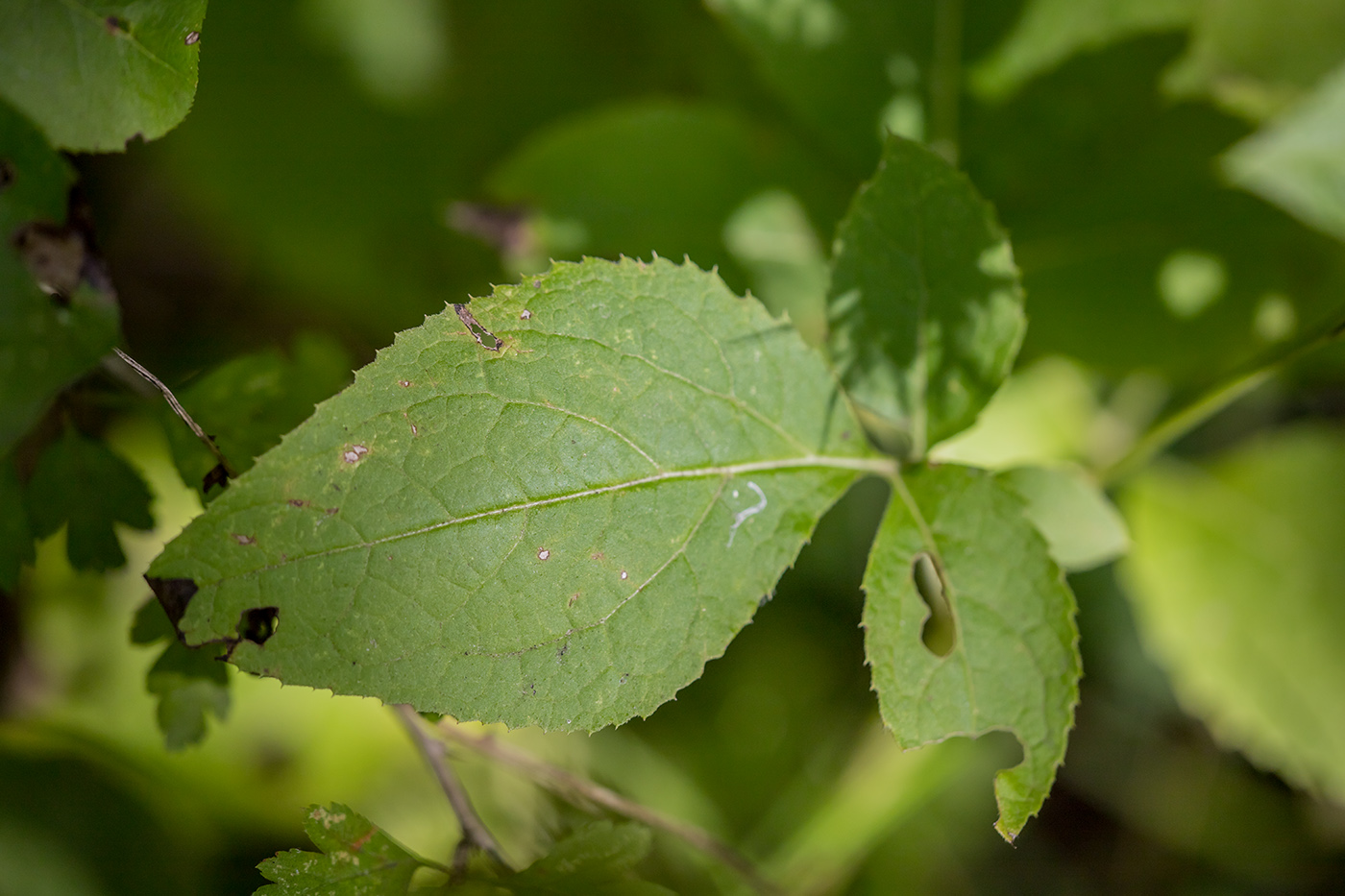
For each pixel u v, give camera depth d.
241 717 0.51
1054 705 0.42
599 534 0.40
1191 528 0.50
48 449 0.42
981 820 0.59
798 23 0.48
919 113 0.48
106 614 0.52
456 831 0.50
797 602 0.60
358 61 0.62
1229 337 0.49
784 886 0.49
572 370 0.40
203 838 0.49
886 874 0.55
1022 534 0.42
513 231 0.49
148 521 0.42
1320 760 0.49
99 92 0.40
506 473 0.40
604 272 0.41
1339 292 0.49
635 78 0.60
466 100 0.62
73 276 0.40
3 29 0.40
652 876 0.46
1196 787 0.61
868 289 0.43
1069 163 0.49
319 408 0.40
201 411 0.42
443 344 0.40
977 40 0.48
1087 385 0.55
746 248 0.49
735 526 0.41
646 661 0.41
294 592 0.39
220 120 0.60
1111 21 0.48
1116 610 0.59
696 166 0.49
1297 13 0.49
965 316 0.43
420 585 0.40
